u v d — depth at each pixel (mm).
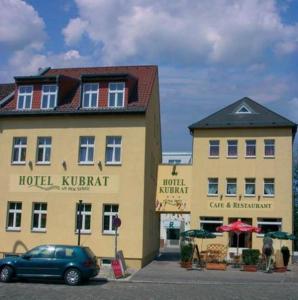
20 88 33312
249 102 39031
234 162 37375
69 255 22109
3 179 32125
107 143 31406
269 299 17953
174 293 19297
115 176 30828
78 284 21688
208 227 37031
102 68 36344
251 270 29484
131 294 18781
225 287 21812
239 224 31750
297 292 20297
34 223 31531
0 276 22281
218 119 38281
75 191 31156
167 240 66875
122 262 25656
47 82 32781
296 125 36625
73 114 31562
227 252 36000
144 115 31016
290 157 36656
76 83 33844
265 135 37250
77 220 30938
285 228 35906
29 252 22391
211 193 37344
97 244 30375
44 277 21938
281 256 29922
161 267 30672
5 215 31672
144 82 33781
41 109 32312
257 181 36812
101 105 31797
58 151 31703
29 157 32000
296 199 66250
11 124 32594
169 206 37188
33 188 31672
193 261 32906
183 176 37562
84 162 31344
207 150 37875
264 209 36406
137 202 30328
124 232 30203
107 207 30938
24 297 17297
